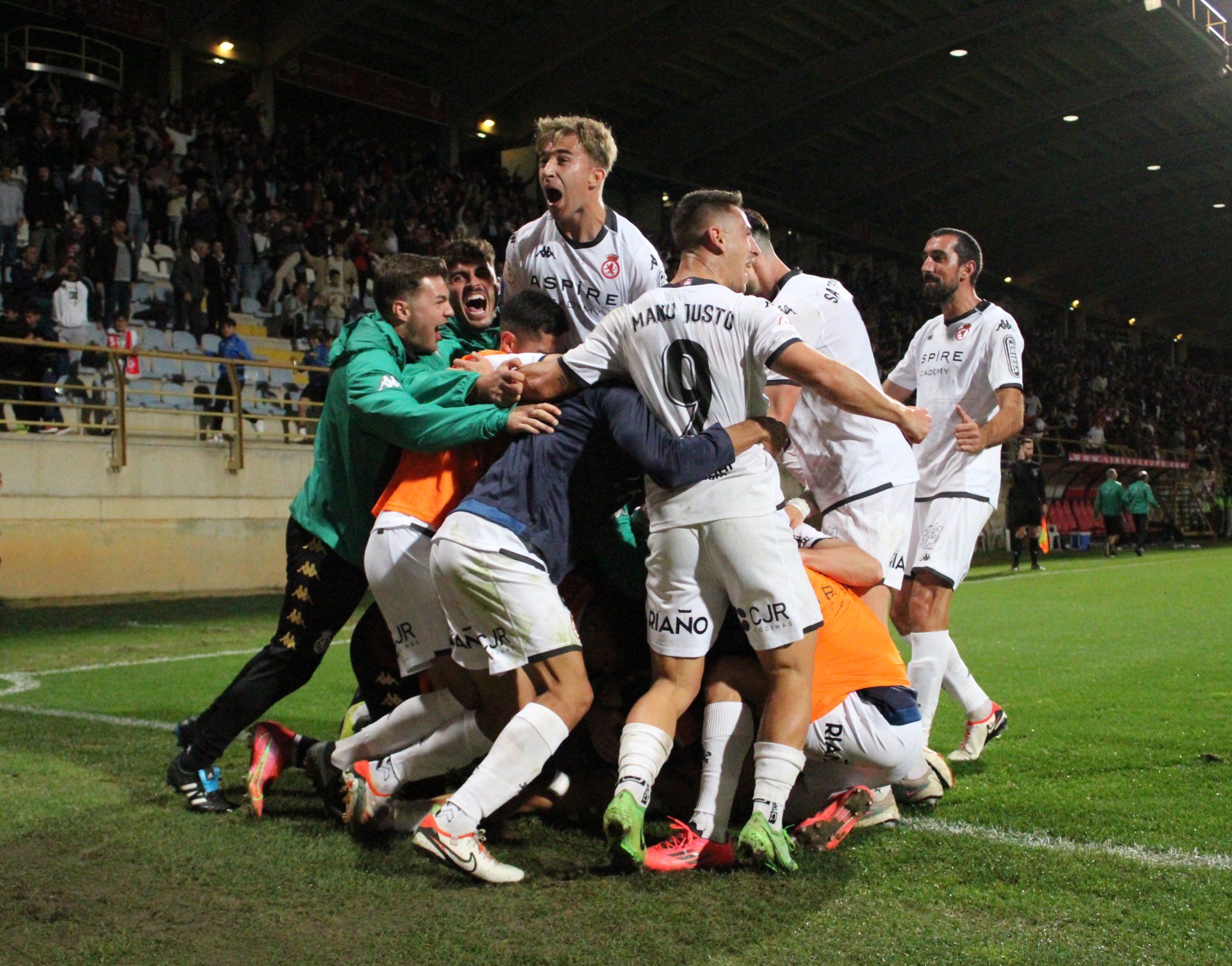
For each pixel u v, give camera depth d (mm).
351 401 3348
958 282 4711
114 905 2717
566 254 4078
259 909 2682
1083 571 16031
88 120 16219
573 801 3488
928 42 23359
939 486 4695
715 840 3037
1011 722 5023
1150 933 2457
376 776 3271
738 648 3256
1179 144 30875
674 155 26609
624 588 3549
